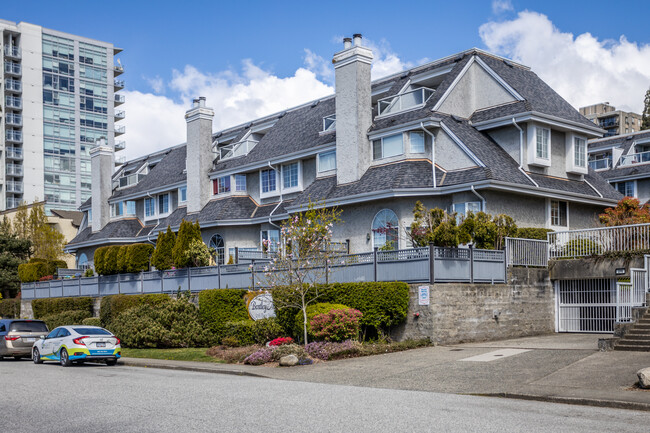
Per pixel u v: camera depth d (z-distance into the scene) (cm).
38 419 1092
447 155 2836
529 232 2527
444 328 2047
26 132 9381
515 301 2288
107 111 10350
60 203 9638
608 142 4641
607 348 1694
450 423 981
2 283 5012
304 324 2070
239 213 3722
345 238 3023
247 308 2488
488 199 2639
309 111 3975
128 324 2798
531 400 1227
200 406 1180
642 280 1902
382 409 1114
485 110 3075
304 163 3538
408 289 2086
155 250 3222
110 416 1099
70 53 9994
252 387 1455
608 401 1143
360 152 3056
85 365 2294
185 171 4375
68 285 3881
